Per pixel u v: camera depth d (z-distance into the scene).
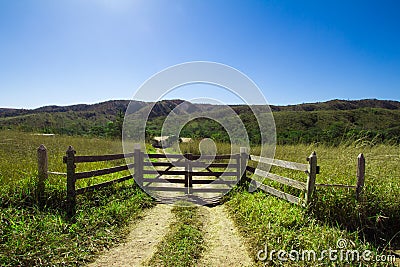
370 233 5.25
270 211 5.80
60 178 6.80
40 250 4.05
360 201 5.52
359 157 5.61
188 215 6.53
